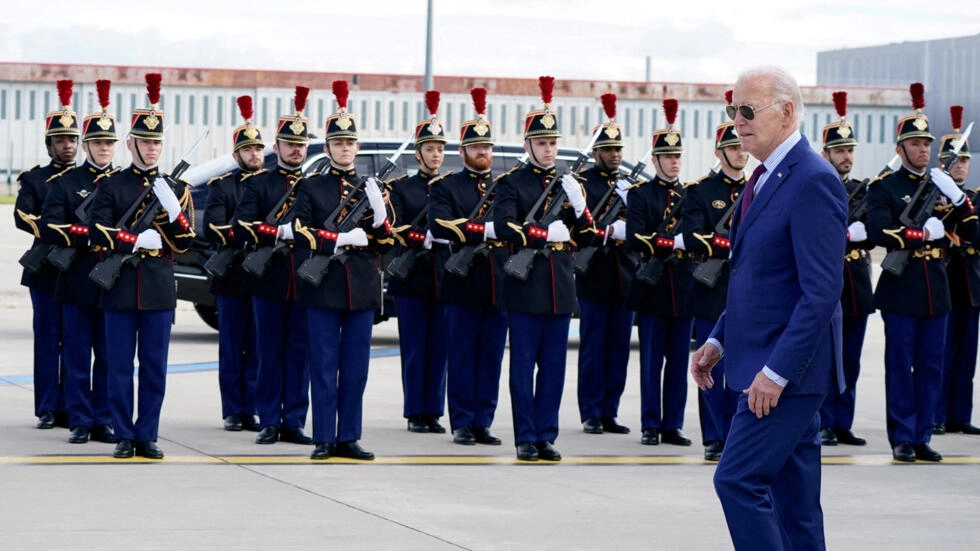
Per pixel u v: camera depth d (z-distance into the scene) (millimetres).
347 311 7957
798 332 4605
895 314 8367
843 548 6102
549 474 7656
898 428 8375
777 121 4781
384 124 30625
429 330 9195
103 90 8609
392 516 6484
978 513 6859
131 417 7859
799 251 4672
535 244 8039
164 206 7773
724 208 8406
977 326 9586
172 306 7914
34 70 34375
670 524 6457
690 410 10242
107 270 7738
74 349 8320
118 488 6957
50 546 5793
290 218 8727
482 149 8914
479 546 5961
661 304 8766
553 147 8227
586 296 9273
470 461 8023
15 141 34812
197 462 7770
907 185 8508
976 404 10836
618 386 9336
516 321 8070
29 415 9281
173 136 30422
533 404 8156
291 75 30453
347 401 8008
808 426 4848
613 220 9312
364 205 7969
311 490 7039
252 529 6164
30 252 8711
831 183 4688
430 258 9211
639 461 8172
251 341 9133
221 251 9195
